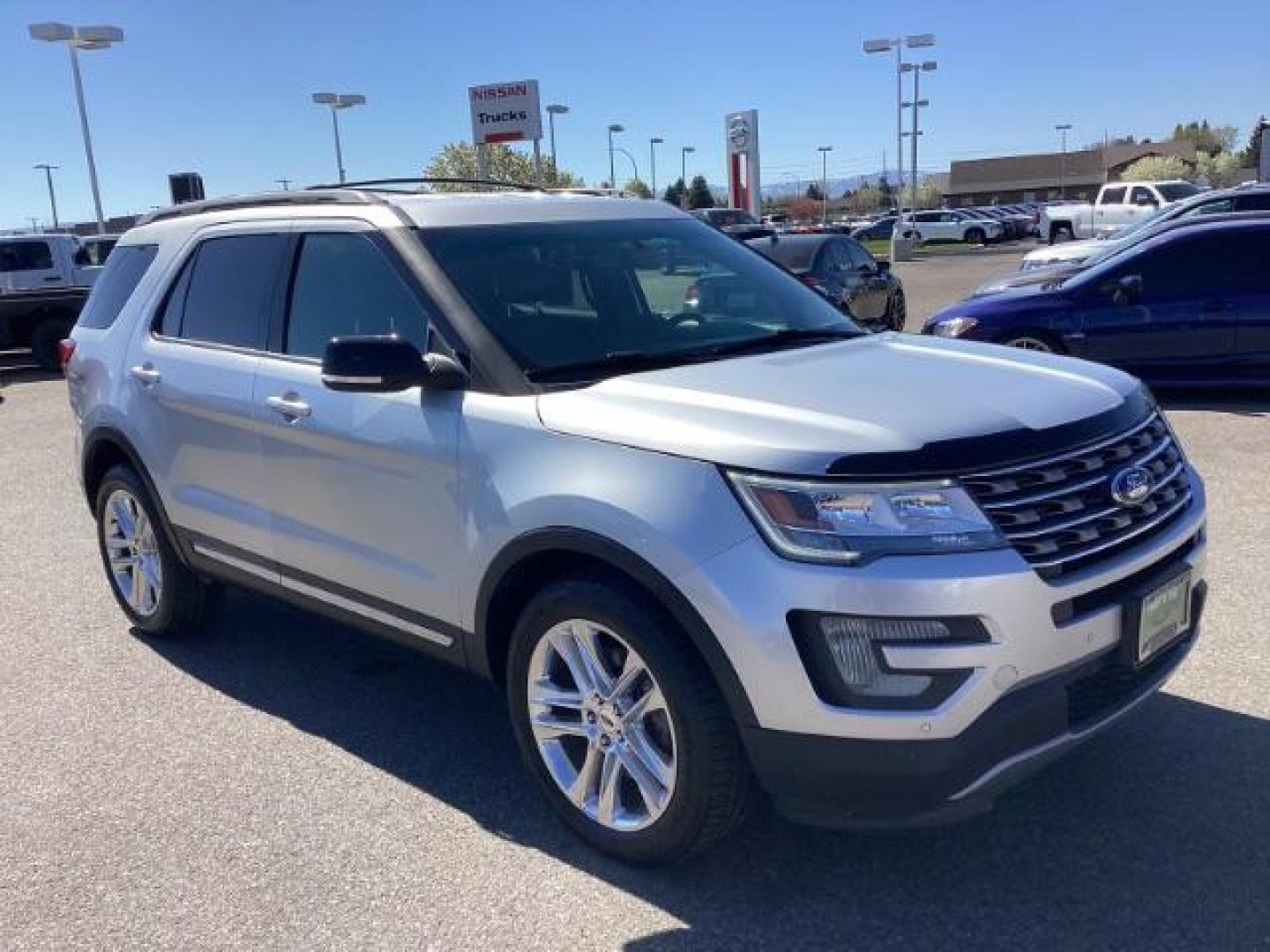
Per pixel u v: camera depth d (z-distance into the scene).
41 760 4.21
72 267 21.53
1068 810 3.54
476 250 3.98
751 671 2.86
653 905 3.18
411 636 3.91
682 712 3.04
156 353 4.89
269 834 3.64
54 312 17.56
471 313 3.71
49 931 3.18
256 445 4.33
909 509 2.80
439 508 3.62
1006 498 2.88
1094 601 3.02
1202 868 3.22
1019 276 11.41
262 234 4.55
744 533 2.88
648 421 3.15
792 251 14.44
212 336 4.69
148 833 3.67
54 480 9.29
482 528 3.46
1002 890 3.17
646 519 3.00
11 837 3.67
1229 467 7.54
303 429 4.07
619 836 3.32
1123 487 3.09
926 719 2.77
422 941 3.07
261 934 3.12
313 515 4.14
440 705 4.60
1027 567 2.82
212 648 5.29
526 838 3.56
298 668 5.03
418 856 3.48
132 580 5.43
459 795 3.85
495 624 3.59
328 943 3.07
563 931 3.09
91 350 5.35
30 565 6.80
